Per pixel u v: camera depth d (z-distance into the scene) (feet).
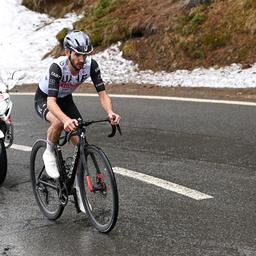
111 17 56.90
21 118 39.37
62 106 20.52
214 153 27.53
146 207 21.06
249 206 20.52
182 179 24.04
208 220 19.44
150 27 52.13
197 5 51.19
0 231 19.69
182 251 17.16
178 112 36.65
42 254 17.60
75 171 19.22
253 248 17.07
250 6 47.75
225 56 45.96
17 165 28.19
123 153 28.71
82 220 20.31
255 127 31.63
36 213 21.40
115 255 17.20
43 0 70.95
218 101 38.58
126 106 39.68
